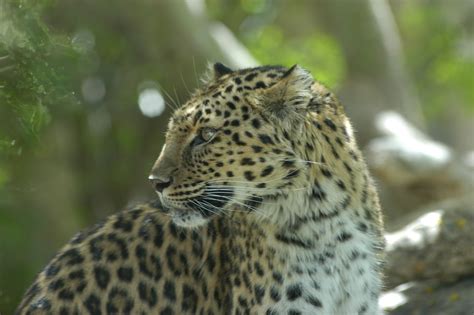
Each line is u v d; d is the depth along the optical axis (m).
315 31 49.69
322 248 14.33
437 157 29.94
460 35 56.66
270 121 14.02
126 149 40.03
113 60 37.41
